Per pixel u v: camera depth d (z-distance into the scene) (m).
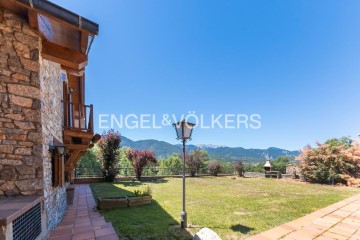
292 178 15.88
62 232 4.27
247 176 18.53
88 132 6.96
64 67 4.24
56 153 4.59
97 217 5.48
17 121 3.38
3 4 3.33
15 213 2.29
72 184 12.27
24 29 3.54
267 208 6.56
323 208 6.50
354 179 12.12
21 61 3.48
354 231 4.46
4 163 3.25
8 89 3.34
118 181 13.98
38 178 3.47
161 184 12.55
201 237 3.66
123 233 4.27
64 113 6.98
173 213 5.89
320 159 13.85
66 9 3.21
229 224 4.94
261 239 4.04
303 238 4.09
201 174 18.83
